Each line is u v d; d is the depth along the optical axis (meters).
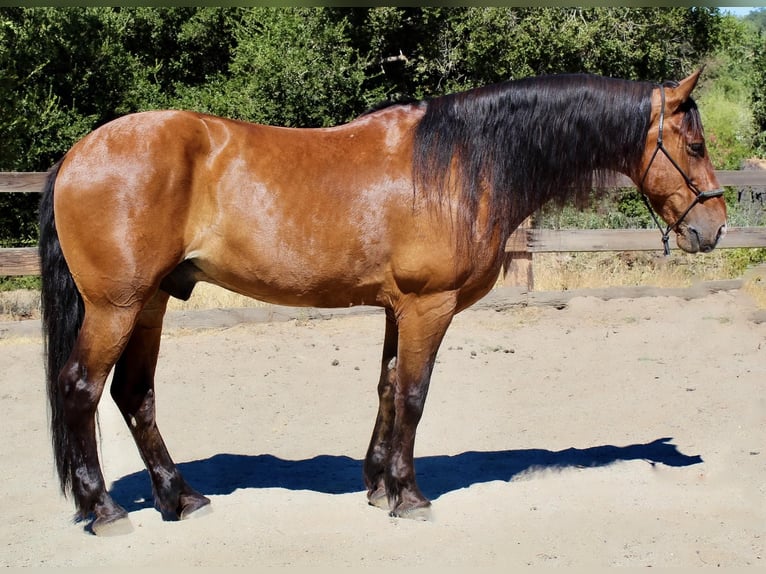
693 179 4.04
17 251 7.79
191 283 3.94
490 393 6.37
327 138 3.90
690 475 4.61
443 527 3.88
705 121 19.52
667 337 7.97
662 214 4.20
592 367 7.05
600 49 14.38
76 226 3.60
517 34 14.59
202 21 17.78
